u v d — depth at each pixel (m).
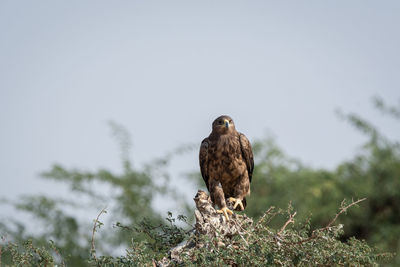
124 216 21.03
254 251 8.34
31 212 20.25
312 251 8.49
